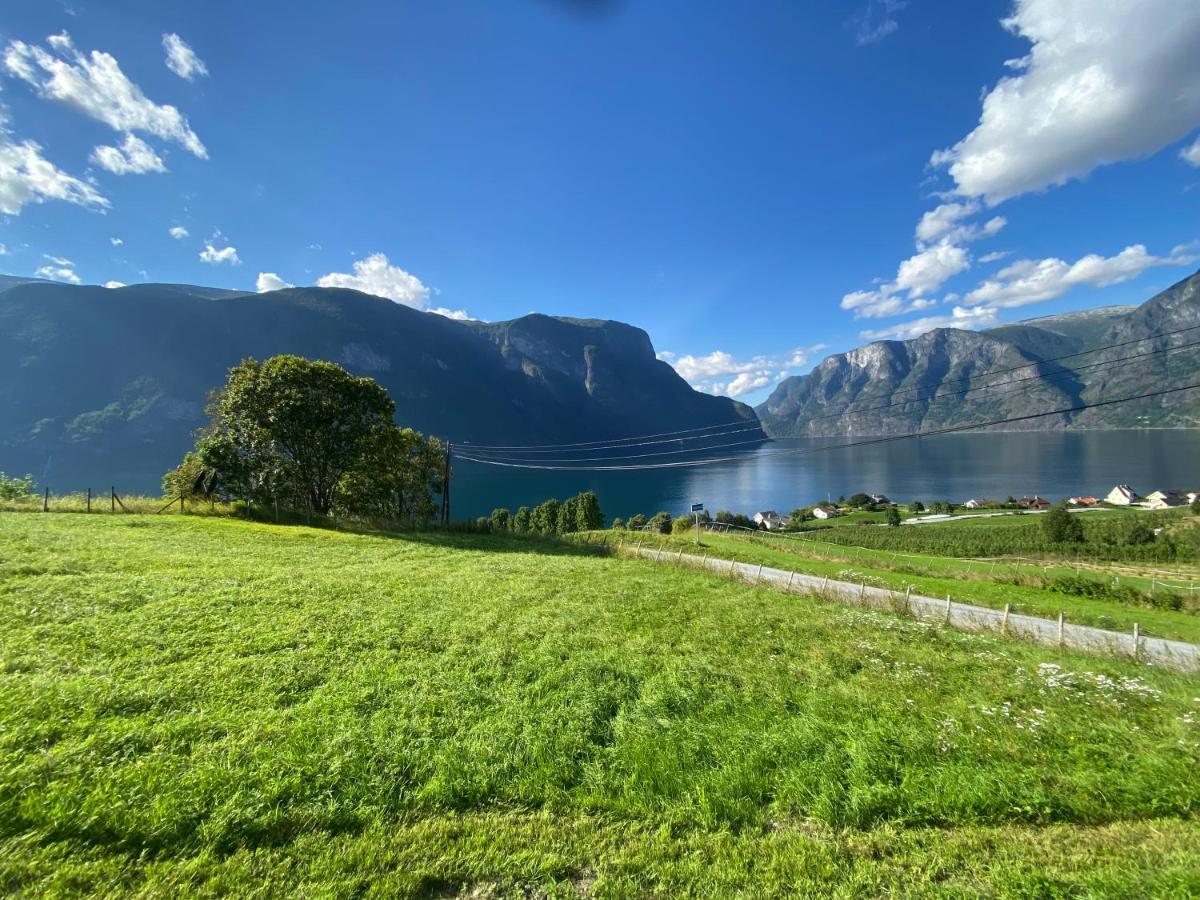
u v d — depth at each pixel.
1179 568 42.25
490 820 4.43
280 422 36.41
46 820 3.74
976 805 5.01
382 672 7.46
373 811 4.39
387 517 44.97
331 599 11.69
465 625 10.55
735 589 19.97
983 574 32.78
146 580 11.37
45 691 5.64
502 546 31.70
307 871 3.67
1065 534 59.81
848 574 30.89
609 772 5.36
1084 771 5.66
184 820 3.95
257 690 6.41
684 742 6.03
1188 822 4.89
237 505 33.31
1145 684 9.77
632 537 47.44
